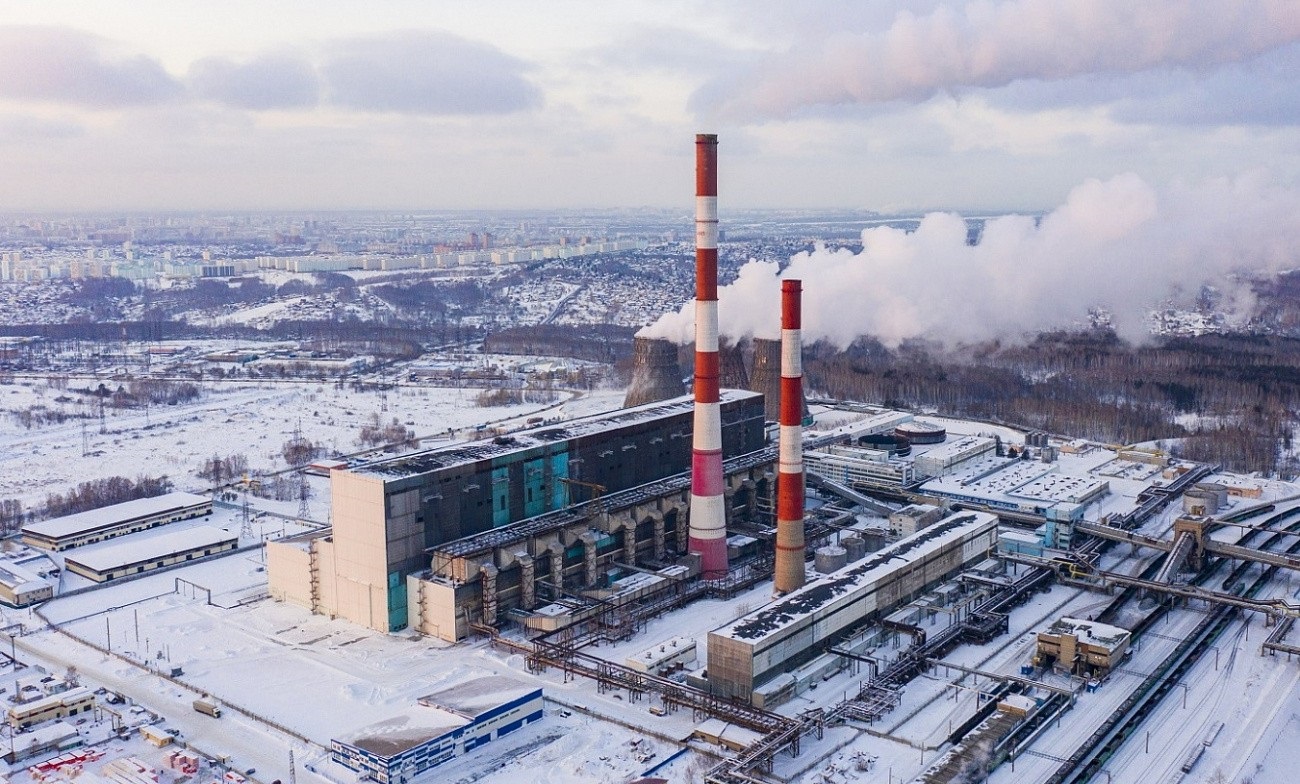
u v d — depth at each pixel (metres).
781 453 164.88
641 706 132.38
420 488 157.38
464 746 120.00
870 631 151.50
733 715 125.00
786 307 159.62
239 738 124.00
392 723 121.25
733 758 116.00
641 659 139.88
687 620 162.00
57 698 128.00
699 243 173.50
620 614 159.25
